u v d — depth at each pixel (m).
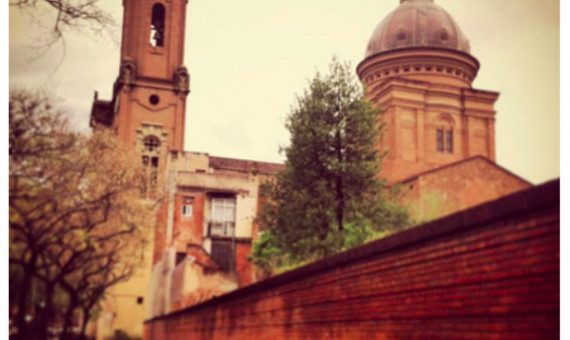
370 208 19.17
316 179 19.27
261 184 20.22
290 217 19.25
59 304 19.53
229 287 22.22
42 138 18.61
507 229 6.79
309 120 19.62
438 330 7.73
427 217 21.81
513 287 6.67
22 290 16.70
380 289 9.09
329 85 19.95
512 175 22.75
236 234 22.91
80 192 18.94
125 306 21.33
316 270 11.22
